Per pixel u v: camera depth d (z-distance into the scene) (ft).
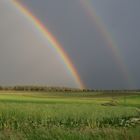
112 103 241.35
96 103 237.45
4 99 268.62
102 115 112.47
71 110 124.67
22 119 97.04
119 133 63.62
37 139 60.59
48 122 97.50
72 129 67.97
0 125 86.28
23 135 61.87
